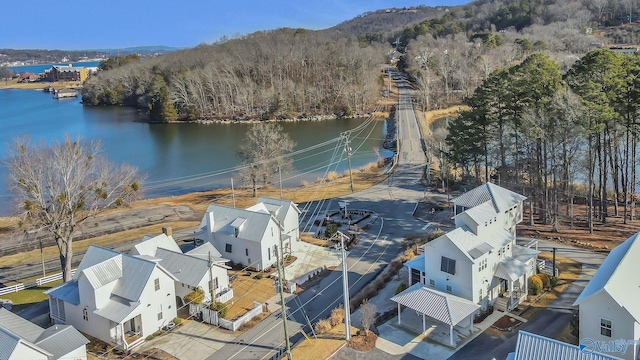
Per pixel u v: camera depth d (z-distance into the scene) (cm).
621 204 6469
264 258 5206
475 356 3538
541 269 4691
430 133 11419
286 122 16125
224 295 4569
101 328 4025
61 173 5212
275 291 4766
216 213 5653
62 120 17700
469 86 15975
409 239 5819
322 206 7406
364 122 15425
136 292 4028
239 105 17075
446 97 16025
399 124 13312
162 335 4112
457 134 7025
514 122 6103
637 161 6425
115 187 5519
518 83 5925
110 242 6378
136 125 16312
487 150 6744
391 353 3653
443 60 16850
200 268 4459
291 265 5338
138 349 3916
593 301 3203
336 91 17300
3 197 8156
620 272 3281
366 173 9544
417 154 10481
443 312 3738
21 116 19150
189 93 17662
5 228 7088
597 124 5053
